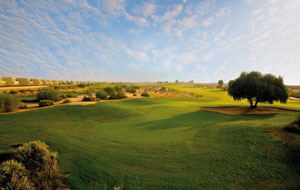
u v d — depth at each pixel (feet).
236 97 85.97
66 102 102.47
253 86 76.18
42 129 38.99
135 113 74.54
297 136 25.45
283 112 71.15
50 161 19.16
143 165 21.02
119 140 32.35
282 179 16.31
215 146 26.27
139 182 17.10
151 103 120.16
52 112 66.03
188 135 34.50
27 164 17.80
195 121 52.60
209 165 20.27
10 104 67.62
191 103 119.03
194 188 15.75
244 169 18.71
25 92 172.55
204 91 288.10
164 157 23.36
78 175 18.71
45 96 104.58
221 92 259.60
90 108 77.25
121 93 153.17
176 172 18.99
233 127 35.24
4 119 52.44
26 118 55.01
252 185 15.72
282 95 71.77
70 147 27.30
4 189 13.89
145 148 27.30
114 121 58.18
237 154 22.52
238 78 85.97
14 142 27.84
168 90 312.50
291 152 20.86
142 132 39.88
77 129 43.29
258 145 24.36
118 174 18.83
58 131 38.37
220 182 16.52
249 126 34.17
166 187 16.11
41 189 15.74
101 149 26.89
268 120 46.88
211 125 41.70
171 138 33.09
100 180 17.65
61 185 16.76
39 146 19.98
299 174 16.74
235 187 15.57
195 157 22.80
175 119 57.77
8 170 15.16
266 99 74.69
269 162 19.65
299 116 30.45
